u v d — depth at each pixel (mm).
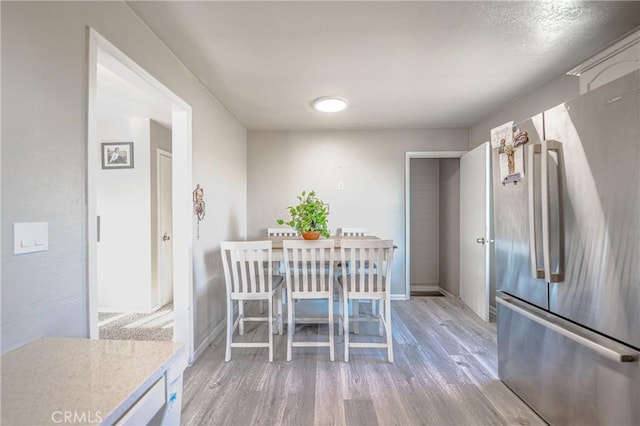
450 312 3479
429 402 1800
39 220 1071
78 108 1253
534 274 1586
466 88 2752
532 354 1717
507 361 1946
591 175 1316
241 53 2105
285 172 4164
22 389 721
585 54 2150
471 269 3543
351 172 4137
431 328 2979
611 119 1229
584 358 1381
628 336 1189
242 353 2441
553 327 1479
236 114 3455
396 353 2430
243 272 2297
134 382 750
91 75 1315
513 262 1850
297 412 1711
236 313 3344
